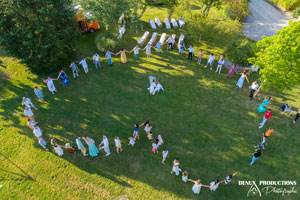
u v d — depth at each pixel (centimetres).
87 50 2048
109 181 1120
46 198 1052
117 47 2084
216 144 1297
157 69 1848
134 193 1076
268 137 1336
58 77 1582
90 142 1138
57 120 1409
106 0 1778
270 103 1565
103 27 2383
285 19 2827
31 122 1265
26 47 1539
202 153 1248
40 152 1238
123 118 1432
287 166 1198
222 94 1630
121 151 1248
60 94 1596
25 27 1503
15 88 1634
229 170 1173
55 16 1587
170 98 1584
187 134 1346
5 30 1507
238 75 1814
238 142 1309
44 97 1569
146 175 1146
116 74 1788
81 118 1427
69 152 1236
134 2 1912
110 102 1543
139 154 1238
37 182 1112
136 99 1570
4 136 1311
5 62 1877
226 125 1407
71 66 1658
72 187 1094
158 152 1248
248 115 1475
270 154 1252
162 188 1096
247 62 1827
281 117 1463
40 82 1695
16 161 1197
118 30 2148
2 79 1709
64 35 1655
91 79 1733
